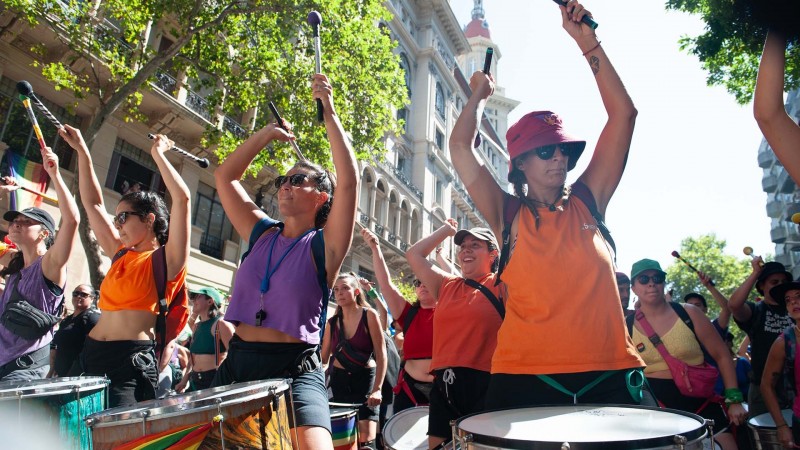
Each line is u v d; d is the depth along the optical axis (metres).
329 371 5.94
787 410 4.57
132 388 3.27
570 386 2.32
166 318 3.47
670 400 4.25
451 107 44.00
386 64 15.85
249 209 3.09
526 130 2.70
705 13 9.96
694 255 54.97
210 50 13.52
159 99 16.30
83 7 12.93
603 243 2.55
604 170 2.68
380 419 6.67
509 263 2.61
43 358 4.06
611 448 1.57
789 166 2.34
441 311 3.87
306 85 14.24
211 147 18.16
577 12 2.74
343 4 14.53
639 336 4.45
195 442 1.82
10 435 2.32
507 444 1.66
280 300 2.55
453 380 3.60
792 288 4.41
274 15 13.96
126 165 16.66
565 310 2.38
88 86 14.91
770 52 2.38
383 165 31.58
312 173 2.94
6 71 13.63
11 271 4.48
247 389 1.94
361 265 29.41
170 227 3.46
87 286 6.38
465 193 45.81
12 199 12.91
